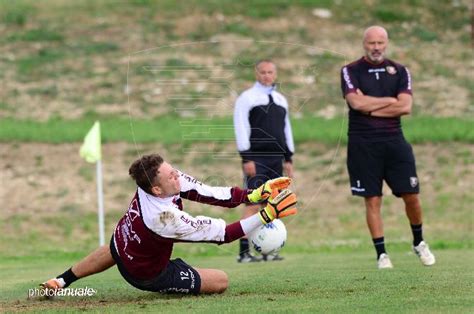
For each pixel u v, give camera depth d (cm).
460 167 5391
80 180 5322
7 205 5006
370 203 2780
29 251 4206
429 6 8194
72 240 4547
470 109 6412
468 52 7406
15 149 5684
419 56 7294
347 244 4169
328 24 7750
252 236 2173
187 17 7844
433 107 6431
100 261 2134
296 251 3928
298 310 1848
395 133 2759
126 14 7962
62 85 6812
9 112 6378
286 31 7569
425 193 5088
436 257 3127
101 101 6531
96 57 7225
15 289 2395
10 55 7288
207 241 2036
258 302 1980
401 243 4041
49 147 5731
